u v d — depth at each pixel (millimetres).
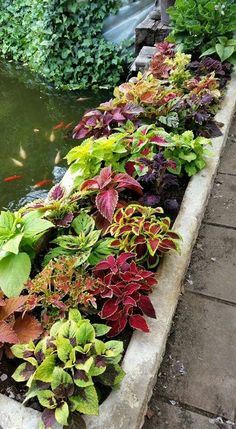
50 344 1593
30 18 6004
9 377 1687
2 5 6359
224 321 1972
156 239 1978
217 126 3006
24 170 4047
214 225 2451
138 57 4531
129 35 5344
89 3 5141
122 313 1769
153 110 2791
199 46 3770
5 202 3658
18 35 6289
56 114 5008
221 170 2826
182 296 2078
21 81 5828
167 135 2492
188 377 1777
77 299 1751
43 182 3865
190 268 2209
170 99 2832
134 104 2721
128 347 1729
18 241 1847
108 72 5383
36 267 2076
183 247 2139
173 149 2561
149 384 1622
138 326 1739
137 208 2119
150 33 4746
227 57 3555
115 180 2209
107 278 1822
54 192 2301
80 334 1572
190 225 2258
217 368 1802
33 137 4566
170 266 2043
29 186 3834
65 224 2117
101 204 2113
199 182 2525
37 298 1766
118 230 2018
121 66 5297
